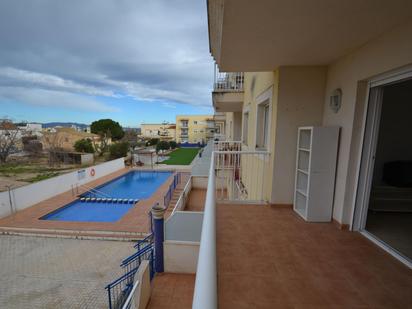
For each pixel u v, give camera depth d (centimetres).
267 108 508
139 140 4069
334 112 305
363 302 162
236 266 208
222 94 777
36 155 2150
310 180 304
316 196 306
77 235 803
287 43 240
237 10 170
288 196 366
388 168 387
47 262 643
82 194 1336
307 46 249
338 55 280
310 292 173
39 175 1617
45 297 509
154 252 539
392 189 368
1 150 1953
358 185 273
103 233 820
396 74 208
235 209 362
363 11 170
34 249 714
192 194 1140
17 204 1053
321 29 205
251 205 383
